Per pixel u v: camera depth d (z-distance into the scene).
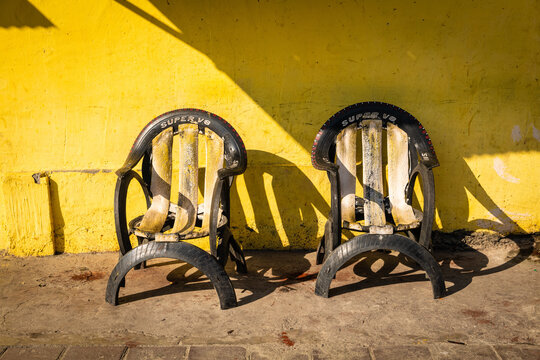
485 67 3.54
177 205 3.29
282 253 3.73
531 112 3.60
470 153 3.65
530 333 2.49
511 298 2.88
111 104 3.59
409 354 2.33
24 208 3.62
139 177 3.30
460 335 2.49
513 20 3.48
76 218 3.71
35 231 3.66
